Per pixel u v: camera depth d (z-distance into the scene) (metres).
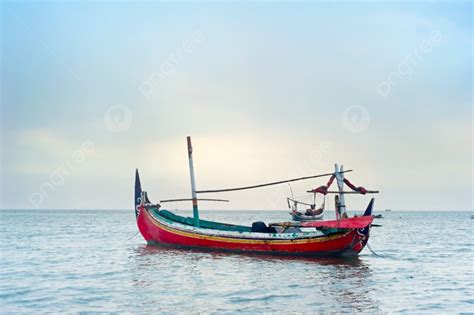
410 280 27.55
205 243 36.69
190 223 40.19
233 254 35.62
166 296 22.94
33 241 53.94
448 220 158.88
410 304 21.55
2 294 23.48
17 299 22.38
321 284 25.92
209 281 26.77
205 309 20.42
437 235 70.62
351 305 21.27
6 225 94.88
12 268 32.19
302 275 28.62
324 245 32.44
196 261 34.22
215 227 39.84
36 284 26.11
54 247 46.53
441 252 43.56
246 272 29.66
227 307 20.77
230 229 39.22
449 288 25.30
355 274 29.23
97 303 21.53
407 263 35.16
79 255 39.38
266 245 34.41
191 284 25.92
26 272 30.38
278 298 22.55
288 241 33.59
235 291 24.05
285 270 30.34
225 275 28.62
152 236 40.25
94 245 48.81
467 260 37.25
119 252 41.22
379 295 23.36
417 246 50.25
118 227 90.00
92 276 28.69
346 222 31.28
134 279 27.53
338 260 32.91
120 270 30.91
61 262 35.06
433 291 24.47
